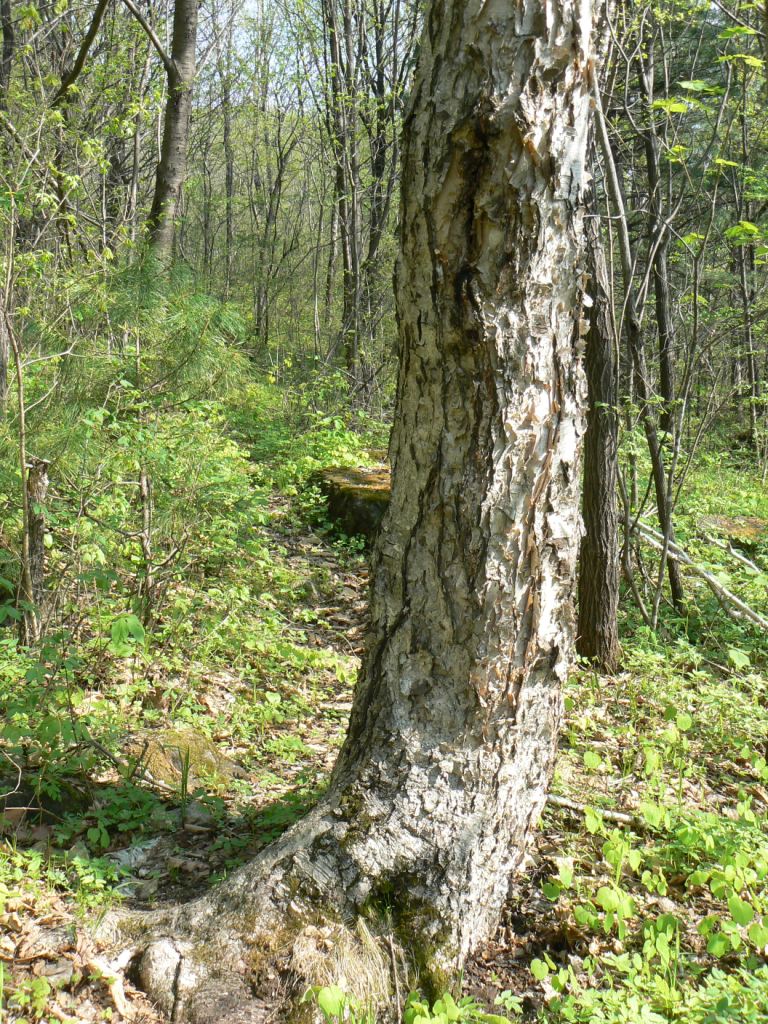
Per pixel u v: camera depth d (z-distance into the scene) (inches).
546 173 102.6
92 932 111.3
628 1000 106.0
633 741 191.3
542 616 117.4
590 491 238.2
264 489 287.4
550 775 128.9
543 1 98.1
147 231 370.9
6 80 325.7
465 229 103.8
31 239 303.1
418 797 116.7
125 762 157.0
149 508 225.8
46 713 142.3
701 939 126.1
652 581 301.6
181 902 123.3
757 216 455.8
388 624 119.9
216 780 158.9
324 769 173.5
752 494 418.3
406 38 673.0
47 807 140.6
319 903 111.3
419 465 113.9
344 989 103.9
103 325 233.0
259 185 1003.9
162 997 102.8
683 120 356.5
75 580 206.8
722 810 167.6
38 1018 98.0
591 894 130.6
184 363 228.8
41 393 216.2
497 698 116.5
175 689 193.2
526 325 107.0
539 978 108.0
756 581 264.4
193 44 371.9
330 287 771.4
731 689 218.5
